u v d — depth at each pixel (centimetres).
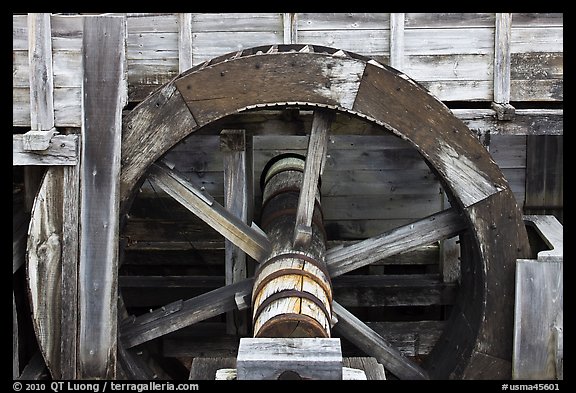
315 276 393
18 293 498
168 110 410
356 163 582
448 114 410
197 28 445
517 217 423
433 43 447
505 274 427
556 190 577
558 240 454
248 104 409
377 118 411
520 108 473
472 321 449
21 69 409
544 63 454
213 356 529
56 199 414
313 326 348
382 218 589
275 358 294
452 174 420
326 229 591
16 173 542
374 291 549
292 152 579
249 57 402
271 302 371
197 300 454
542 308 421
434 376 471
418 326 546
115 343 422
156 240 579
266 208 485
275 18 445
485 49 448
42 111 406
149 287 553
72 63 404
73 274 417
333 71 404
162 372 521
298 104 408
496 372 436
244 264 496
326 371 293
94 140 408
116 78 404
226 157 467
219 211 436
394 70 408
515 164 575
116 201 413
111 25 401
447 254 548
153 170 430
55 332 421
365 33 447
